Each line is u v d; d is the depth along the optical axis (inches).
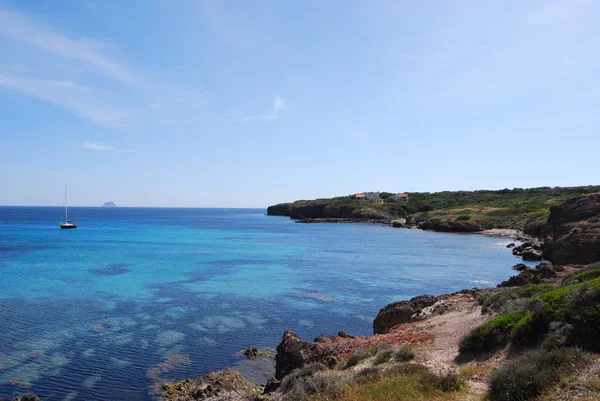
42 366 840.9
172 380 792.9
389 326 1014.4
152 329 1115.9
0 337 1015.0
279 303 1433.3
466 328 712.4
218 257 2684.5
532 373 399.9
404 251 3034.0
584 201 2691.9
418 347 663.8
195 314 1280.8
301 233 4906.5
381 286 1738.4
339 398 455.2
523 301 649.0
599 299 462.0
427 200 7647.6
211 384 728.3
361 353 673.6
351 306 1396.4
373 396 441.1
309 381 514.6
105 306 1355.8
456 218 5162.4
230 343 1018.7
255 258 2645.2
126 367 849.5
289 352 767.1
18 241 3597.4
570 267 1524.4
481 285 1754.4
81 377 793.6
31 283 1715.1
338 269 2203.5
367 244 3560.5
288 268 2240.4
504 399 390.3
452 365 550.0
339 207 7854.3
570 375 389.7
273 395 595.2
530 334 510.0
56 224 6412.4
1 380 770.8
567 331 455.2
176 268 2204.7
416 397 428.5
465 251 3014.3
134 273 2023.9
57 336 1034.7
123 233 4751.5
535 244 2977.4
